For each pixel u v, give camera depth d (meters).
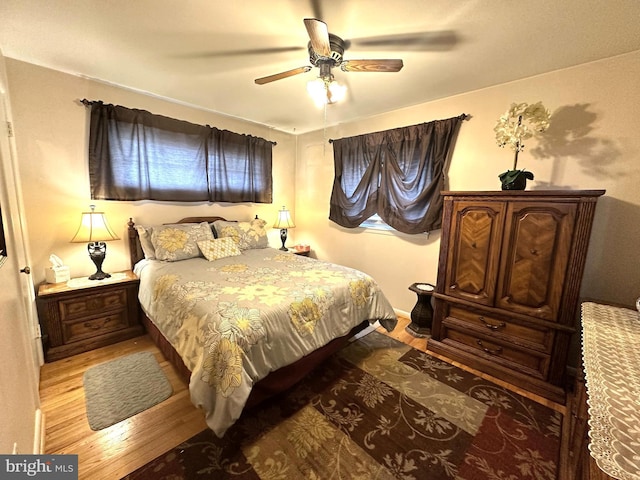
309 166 4.13
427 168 2.78
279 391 1.71
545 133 2.14
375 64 1.66
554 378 1.86
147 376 1.96
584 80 1.97
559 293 1.81
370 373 2.11
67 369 2.01
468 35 1.66
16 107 2.09
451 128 2.58
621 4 1.35
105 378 1.93
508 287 2.02
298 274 2.31
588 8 1.39
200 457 1.36
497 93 2.36
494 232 2.05
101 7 1.45
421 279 3.03
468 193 2.13
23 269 1.76
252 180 3.69
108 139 2.52
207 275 2.21
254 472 1.30
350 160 3.48
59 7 1.45
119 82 2.47
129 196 2.69
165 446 1.42
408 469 1.33
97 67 2.17
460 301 2.25
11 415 0.97
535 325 1.92
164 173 2.90
